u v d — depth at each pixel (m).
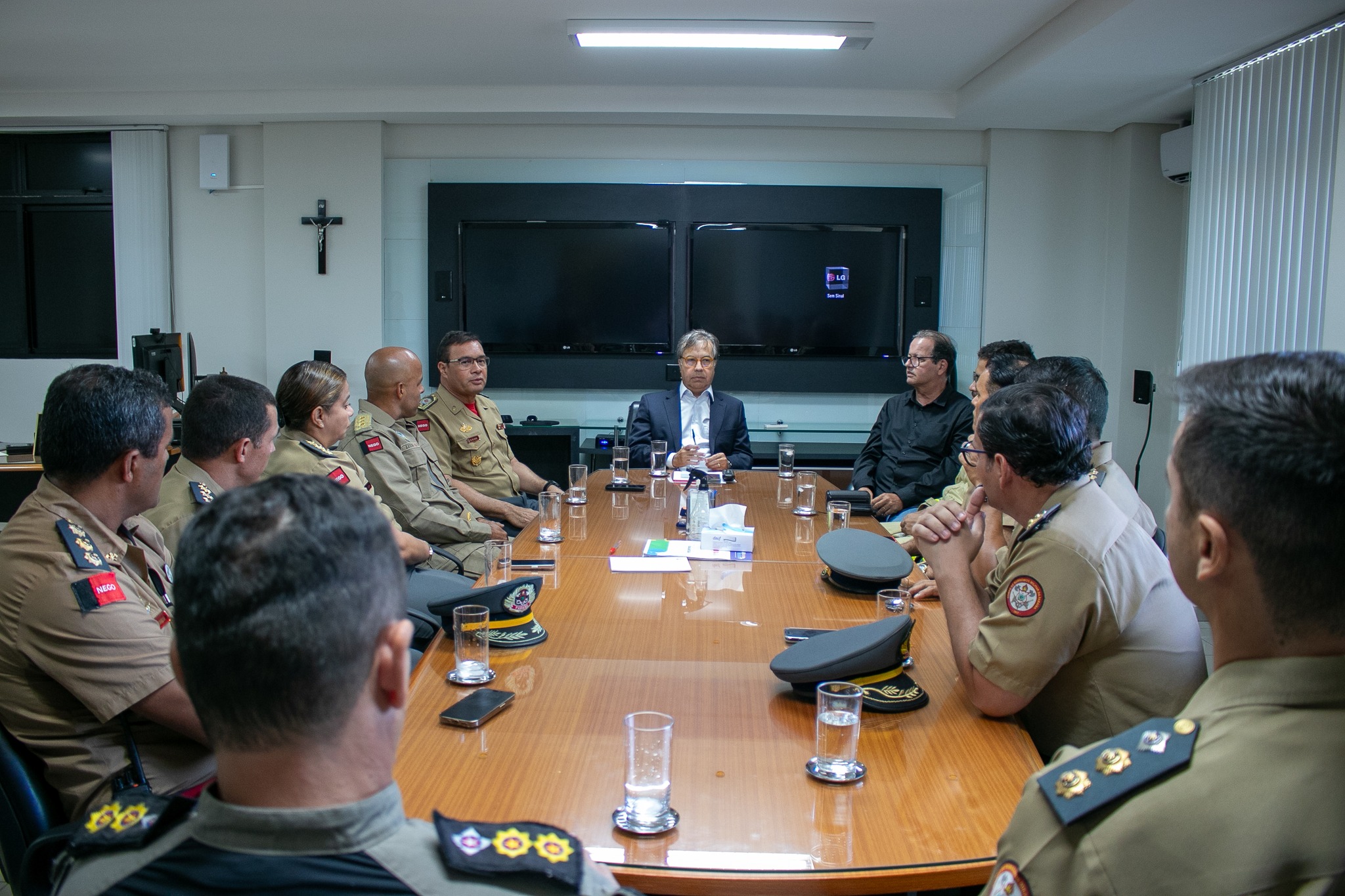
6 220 6.64
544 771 1.40
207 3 4.41
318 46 5.05
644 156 6.19
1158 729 0.80
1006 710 1.58
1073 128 6.06
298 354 6.23
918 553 2.87
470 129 6.19
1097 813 0.78
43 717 1.56
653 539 2.98
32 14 4.56
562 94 5.85
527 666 1.83
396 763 1.42
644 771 1.26
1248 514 0.73
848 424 6.38
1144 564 1.56
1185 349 5.07
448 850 0.71
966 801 1.33
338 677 0.69
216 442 2.26
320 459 3.00
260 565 0.68
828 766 1.39
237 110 5.99
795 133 6.18
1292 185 4.31
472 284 6.23
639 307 6.25
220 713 0.68
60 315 6.72
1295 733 0.72
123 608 1.58
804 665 1.64
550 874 0.71
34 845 1.34
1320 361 0.76
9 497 4.93
